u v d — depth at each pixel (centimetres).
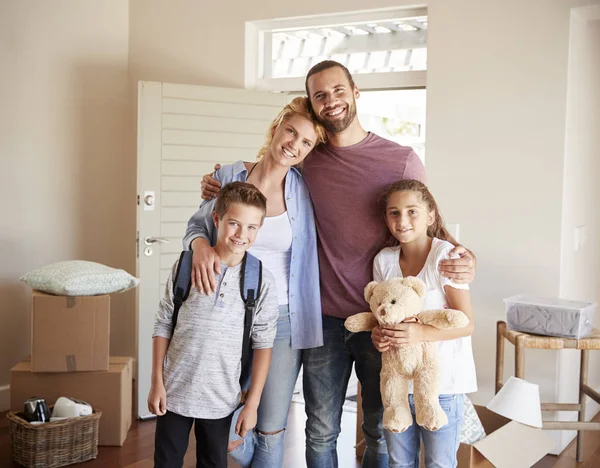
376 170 249
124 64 498
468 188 396
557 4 369
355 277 252
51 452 347
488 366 393
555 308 340
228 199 232
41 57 448
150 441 390
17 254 441
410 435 238
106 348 373
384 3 415
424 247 240
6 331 436
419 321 226
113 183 494
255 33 470
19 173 439
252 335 242
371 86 443
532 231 380
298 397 475
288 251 258
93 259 484
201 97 441
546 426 348
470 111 393
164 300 238
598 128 439
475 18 390
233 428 268
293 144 246
